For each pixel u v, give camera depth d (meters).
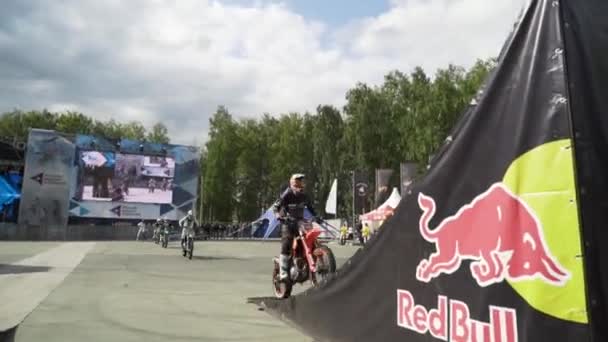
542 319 2.34
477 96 2.86
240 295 7.61
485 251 2.69
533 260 2.41
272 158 63.34
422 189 3.23
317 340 4.47
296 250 6.89
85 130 68.31
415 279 3.22
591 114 2.36
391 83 50.69
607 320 2.15
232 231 43.16
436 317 3.01
